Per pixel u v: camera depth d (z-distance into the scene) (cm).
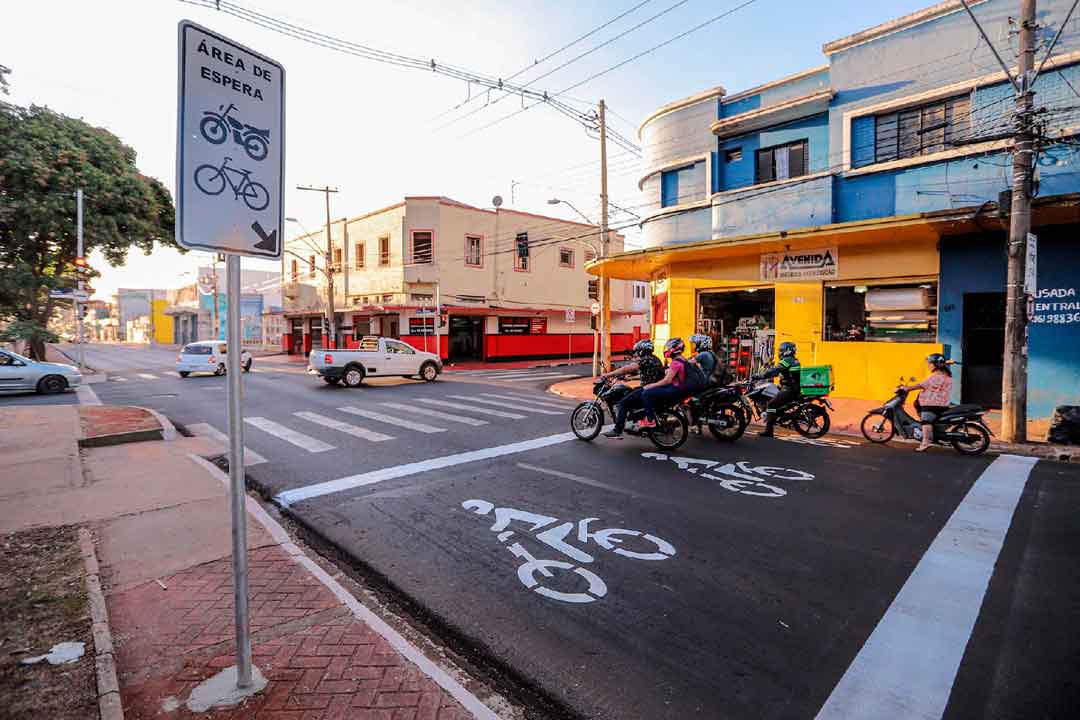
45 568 403
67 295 2202
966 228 1096
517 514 544
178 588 381
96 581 379
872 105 1256
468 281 3098
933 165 1175
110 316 9275
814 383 883
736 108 1519
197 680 278
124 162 2370
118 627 330
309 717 250
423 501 588
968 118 1148
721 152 1544
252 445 864
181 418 1167
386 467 726
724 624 345
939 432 794
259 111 263
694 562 433
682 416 810
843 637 328
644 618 353
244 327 4856
